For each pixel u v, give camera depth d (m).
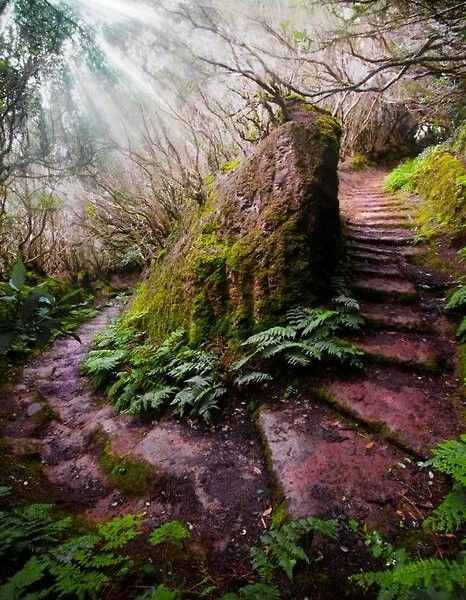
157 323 5.72
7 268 9.38
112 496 3.19
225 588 2.28
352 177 11.70
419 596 1.64
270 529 2.65
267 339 4.11
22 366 6.42
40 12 4.66
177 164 7.71
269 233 4.70
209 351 4.62
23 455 3.83
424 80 6.94
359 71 8.41
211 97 7.14
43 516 2.60
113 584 2.31
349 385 3.77
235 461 3.32
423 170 8.33
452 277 5.27
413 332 4.41
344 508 2.62
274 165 4.98
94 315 10.34
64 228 12.77
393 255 6.03
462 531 2.38
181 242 6.32
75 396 5.34
